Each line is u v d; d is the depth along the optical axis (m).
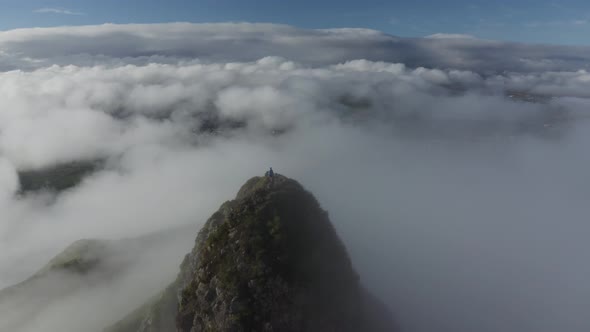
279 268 74.88
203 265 81.88
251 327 70.12
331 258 83.62
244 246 78.19
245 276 74.44
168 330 90.69
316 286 76.06
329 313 75.19
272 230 80.44
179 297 87.31
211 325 73.56
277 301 71.81
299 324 71.00
